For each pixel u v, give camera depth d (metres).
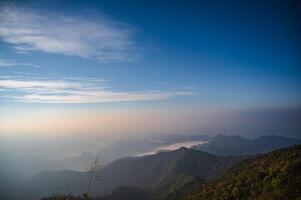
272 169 38.72
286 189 30.61
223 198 40.41
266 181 36.34
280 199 29.64
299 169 33.78
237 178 47.19
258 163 53.22
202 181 110.69
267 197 31.66
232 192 39.56
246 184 40.62
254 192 35.47
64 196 20.73
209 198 45.84
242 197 37.06
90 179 20.75
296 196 28.47
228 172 70.94
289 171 33.88
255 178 40.22
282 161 40.81
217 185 54.09
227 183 48.41
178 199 88.56
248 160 73.31
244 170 53.41
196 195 57.47
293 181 31.45
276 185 32.50
